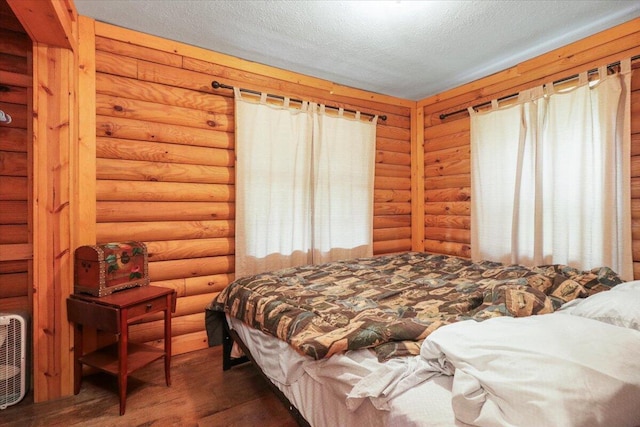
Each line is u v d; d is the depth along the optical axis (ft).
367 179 11.60
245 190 9.25
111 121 7.79
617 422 2.53
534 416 2.52
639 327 3.79
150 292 6.91
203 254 8.92
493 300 5.18
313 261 10.43
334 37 8.25
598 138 7.69
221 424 5.77
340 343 4.07
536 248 8.77
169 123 8.51
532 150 8.94
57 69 6.76
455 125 11.45
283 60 9.54
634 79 7.32
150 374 7.49
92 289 6.56
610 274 6.05
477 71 10.19
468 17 7.32
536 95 8.84
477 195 10.43
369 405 3.56
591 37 8.02
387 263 9.37
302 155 10.21
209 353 8.63
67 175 6.86
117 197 7.89
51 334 6.66
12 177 7.09
